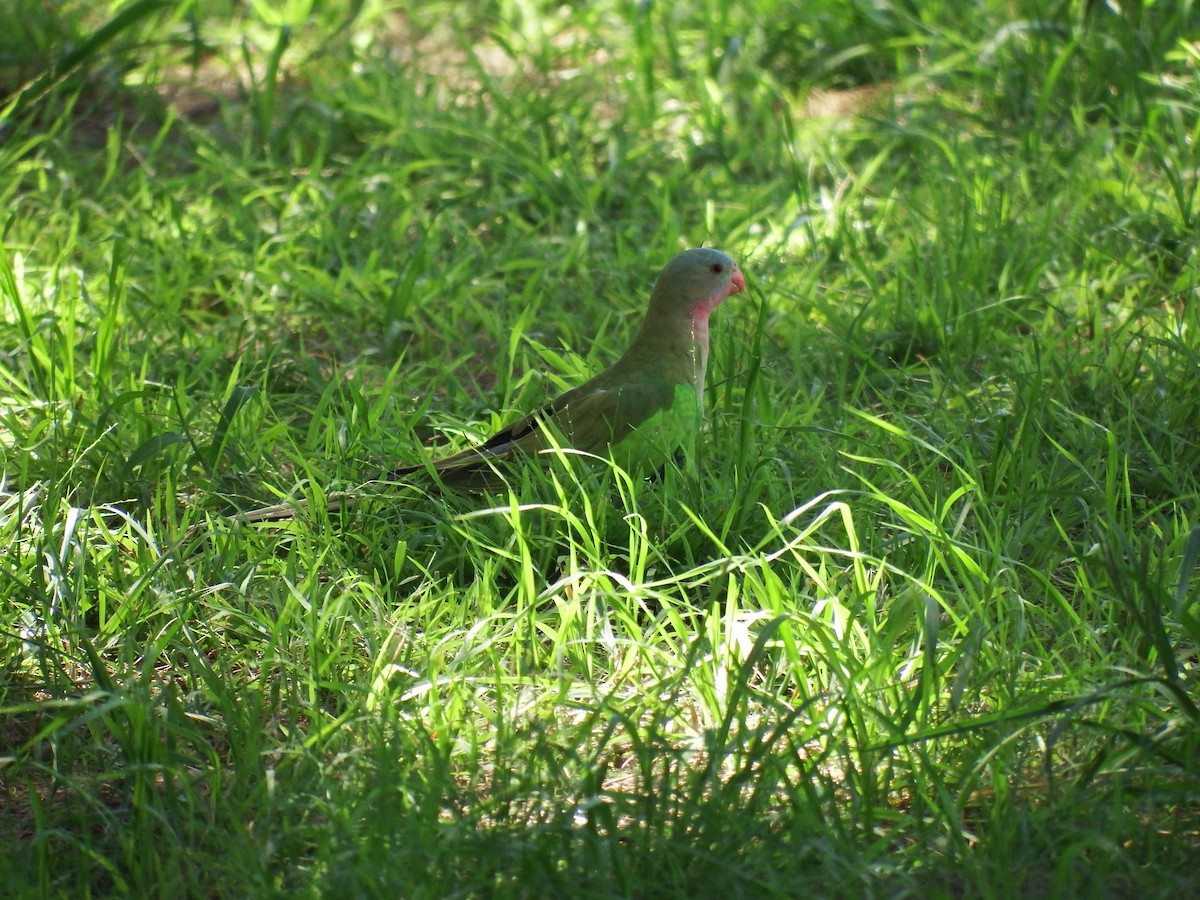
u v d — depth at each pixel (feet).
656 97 50.16
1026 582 26.71
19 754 22.88
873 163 43.24
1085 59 47.39
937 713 22.44
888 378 34.68
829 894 19.25
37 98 49.06
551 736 22.58
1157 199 40.27
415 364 37.70
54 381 33.91
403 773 21.07
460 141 47.70
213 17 58.54
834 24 52.49
